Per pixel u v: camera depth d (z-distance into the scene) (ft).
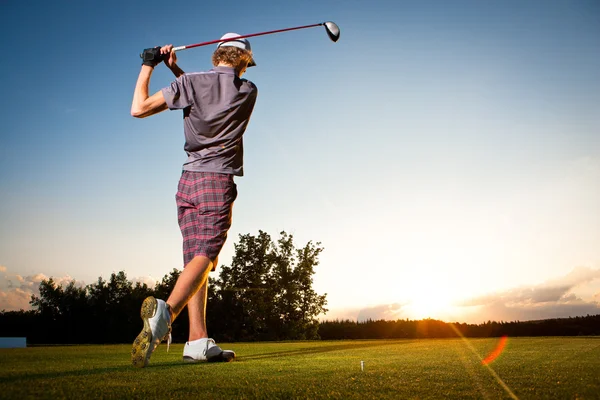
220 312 103.55
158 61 9.59
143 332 7.29
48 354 11.07
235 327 102.47
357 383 5.36
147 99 9.05
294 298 109.09
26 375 5.94
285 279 110.22
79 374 6.15
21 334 77.10
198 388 4.96
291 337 105.70
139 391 4.71
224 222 8.86
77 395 4.37
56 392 4.51
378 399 4.35
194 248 8.70
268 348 16.51
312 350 13.84
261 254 109.60
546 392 4.64
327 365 7.77
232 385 5.19
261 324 105.91
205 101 9.01
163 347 17.94
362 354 10.87
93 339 82.53
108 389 4.79
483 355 9.64
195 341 9.07
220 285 108.17
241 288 107.04
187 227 8.83
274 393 4.68
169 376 6.01
